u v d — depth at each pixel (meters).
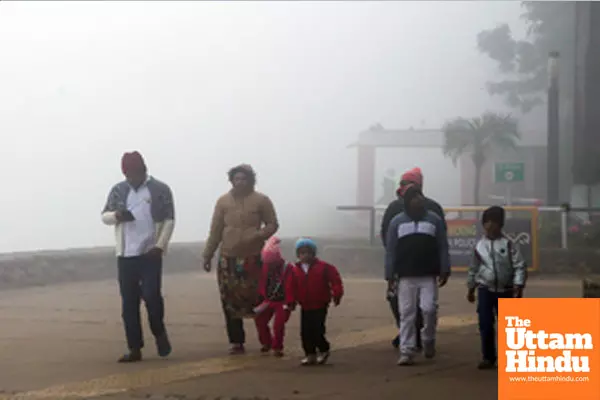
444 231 7.98
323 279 7.79
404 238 7.89
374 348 8.91
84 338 9.68
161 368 7.76
